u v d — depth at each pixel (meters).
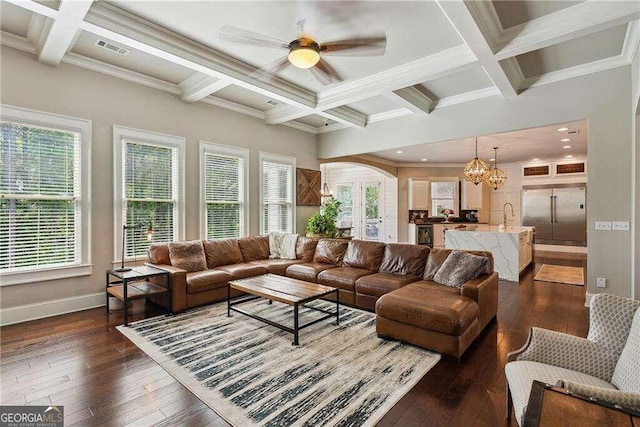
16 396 2.18
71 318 3.68
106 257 4.17
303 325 3.33
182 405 2.09
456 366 2.63
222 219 5.53
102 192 4.14
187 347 2.93
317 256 5.17
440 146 7.45
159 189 4.71
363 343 3.04
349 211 11.24
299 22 2.77
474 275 3.46
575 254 8.44
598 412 1.06
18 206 3.57
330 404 2.10
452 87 4.63
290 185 6.67
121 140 4.29
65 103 3.83
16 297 3.54
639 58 3.19
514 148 7.64
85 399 2.14
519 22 3.00
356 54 2.91
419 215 10.38
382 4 2.74
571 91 4.04
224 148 5.49
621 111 3.74
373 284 3.95
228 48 3.59
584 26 2.77
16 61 3.49
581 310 4.06
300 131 6.86
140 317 3.74
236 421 1.93
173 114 4.83
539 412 1.06
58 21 2.82
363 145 6.30
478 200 10.02
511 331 3.39
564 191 8.77
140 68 4.23
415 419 1.96
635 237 3.63
